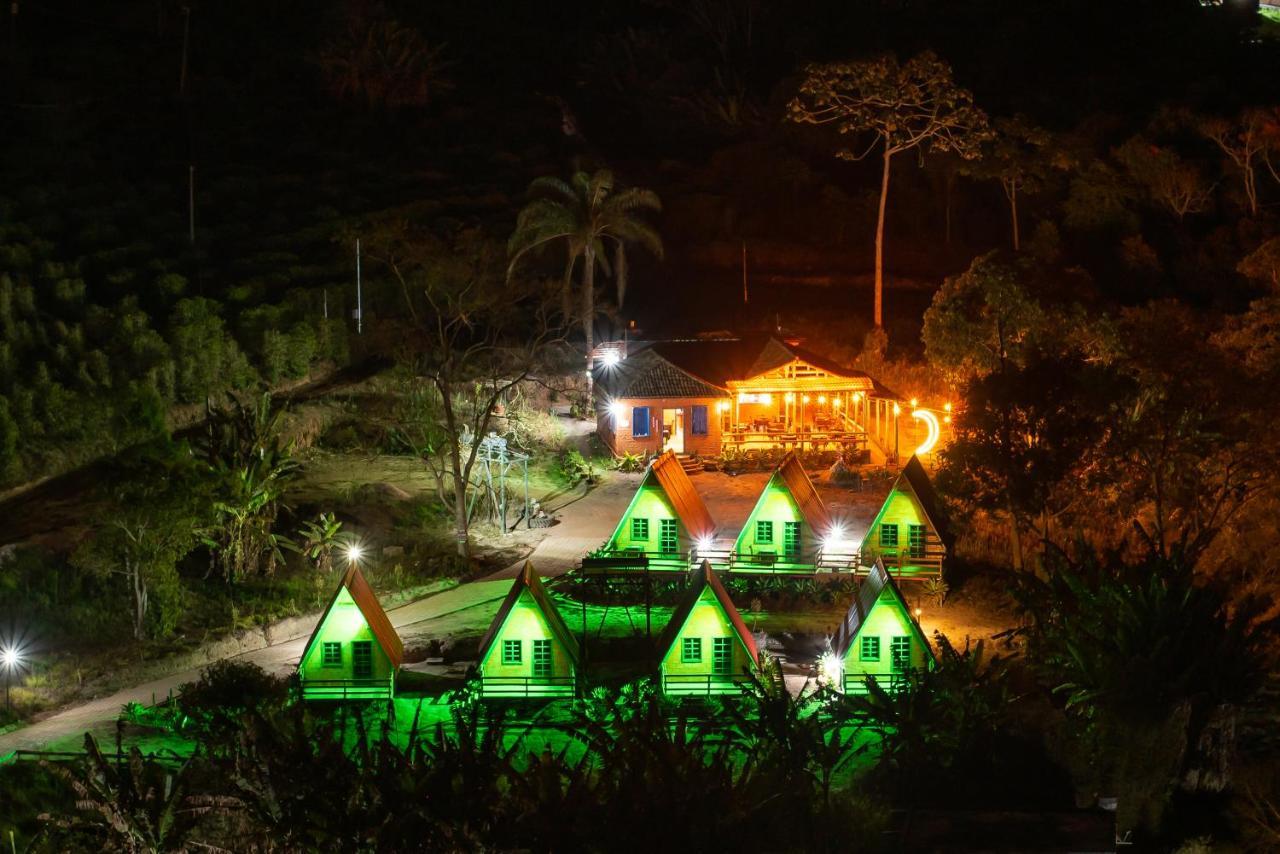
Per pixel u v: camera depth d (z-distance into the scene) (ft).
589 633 164.76
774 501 179.93
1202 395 188.03
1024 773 116.78
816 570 179.01
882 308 332.19
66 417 216.13
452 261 270.87
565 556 195.00
